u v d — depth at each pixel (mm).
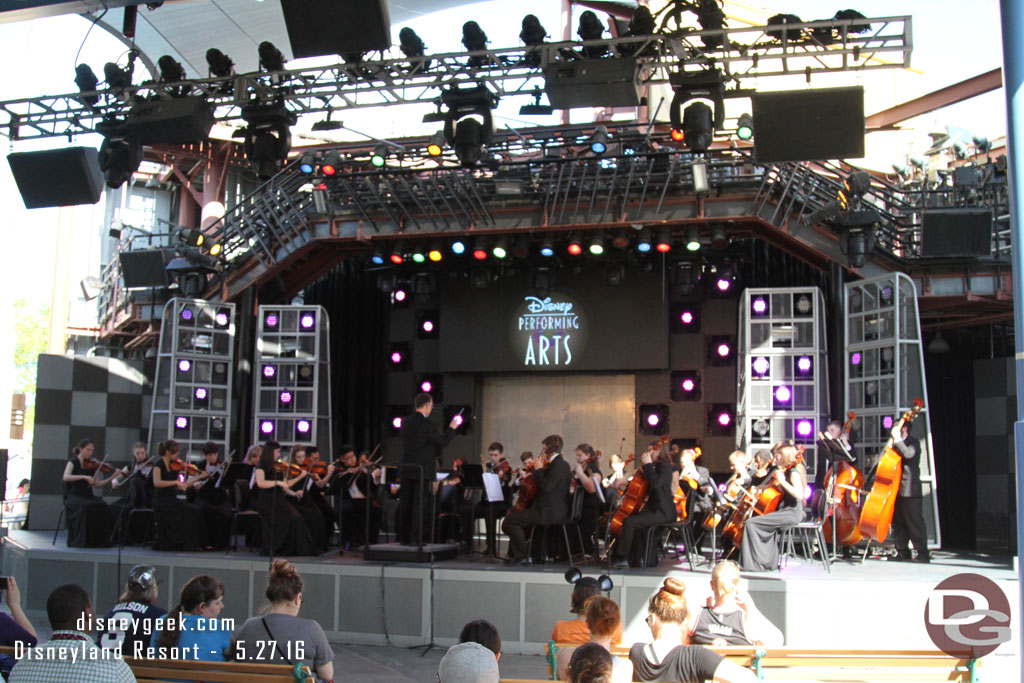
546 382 17172
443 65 9797
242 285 15406
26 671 3926
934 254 11992
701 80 9352
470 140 9844
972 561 10977
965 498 14570
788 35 9188
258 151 10109
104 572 10664
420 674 8391
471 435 17078
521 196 14219
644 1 13406
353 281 17812
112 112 10336
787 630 8984
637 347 16188
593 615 4840
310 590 9930
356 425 17484
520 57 9727
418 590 9664
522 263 16484
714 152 12586
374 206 14805
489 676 3484
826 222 13383
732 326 16188
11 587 5418
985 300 13016
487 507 11516
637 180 13852
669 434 16266
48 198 10305
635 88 9109
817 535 10266
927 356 15156
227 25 13492
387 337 17750
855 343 13164
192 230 14969
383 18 7793
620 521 10133
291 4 7723
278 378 15344
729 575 5770
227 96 10203
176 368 14711
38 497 15320
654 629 4738
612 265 15742
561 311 16531
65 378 15688
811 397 13875
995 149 16422
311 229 15094
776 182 13375
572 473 10312
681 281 15445
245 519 11789
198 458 14656
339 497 12406
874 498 9797
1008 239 13016
